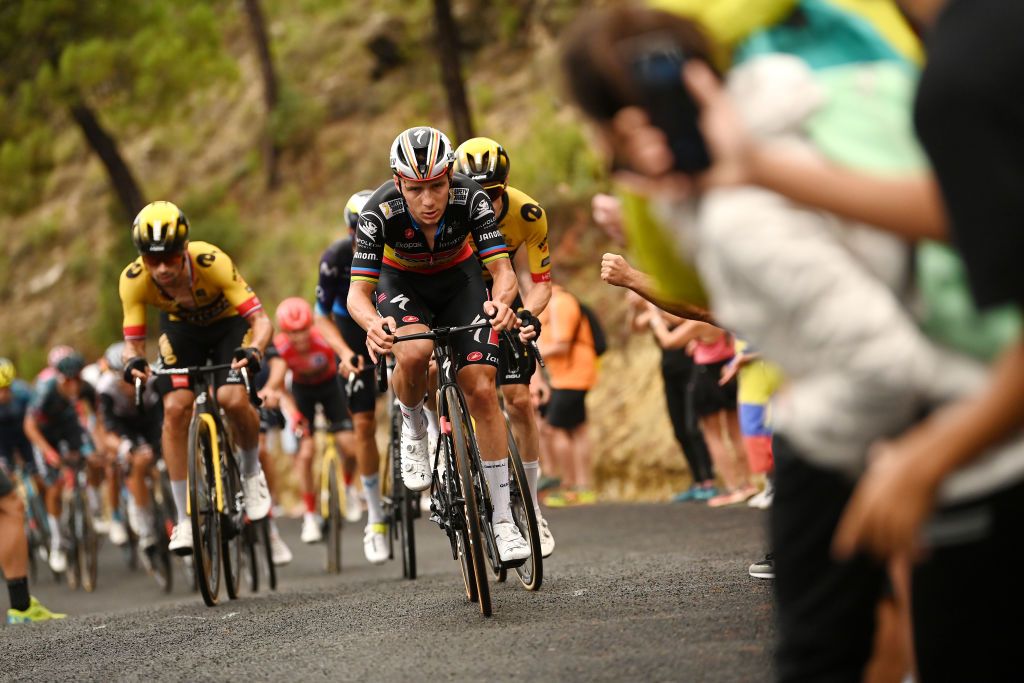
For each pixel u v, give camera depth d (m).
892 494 3.62
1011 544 3.97
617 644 8.84
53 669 10.29
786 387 4.42
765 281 3.97
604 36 3.95
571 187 36.62
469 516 10.98
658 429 29.75
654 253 4.96
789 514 4.82
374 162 50.38
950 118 3.56
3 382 28.02
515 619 10.57
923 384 3.92
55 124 62.00
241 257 50.03
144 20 42.47
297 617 12.20
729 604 10.32
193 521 14.38
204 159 56.06
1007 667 4.14
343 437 22.00
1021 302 3.49
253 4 53.44
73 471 25.89
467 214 12.83
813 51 4.44
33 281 57.34
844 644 4.75
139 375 14.94
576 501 26.14
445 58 40.00
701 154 3.84
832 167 3.83
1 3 40.56
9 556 16.41
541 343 25.86
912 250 4.04
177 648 10.82
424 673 8.42
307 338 22.33
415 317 12.81
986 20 3.56
